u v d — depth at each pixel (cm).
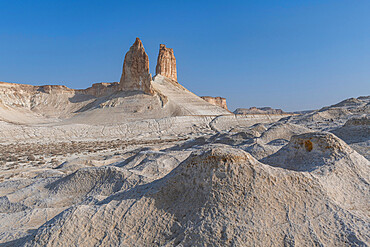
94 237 648
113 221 682
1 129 5088
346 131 2031
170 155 1850
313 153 1045
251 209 651
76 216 682
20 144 4444
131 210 707
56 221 676
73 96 11250
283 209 664
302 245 582
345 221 638
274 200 678
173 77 13900
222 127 7181
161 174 1409
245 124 7506
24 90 10638
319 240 591
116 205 732
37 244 625
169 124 7019
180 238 620
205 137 3062
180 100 10206
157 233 655
